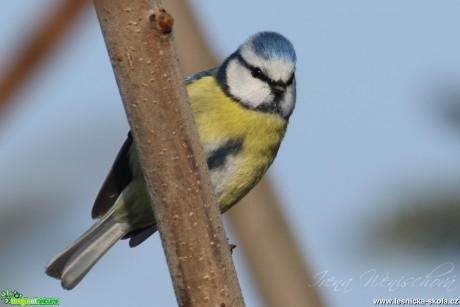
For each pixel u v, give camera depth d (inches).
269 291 87.6
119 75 83.0
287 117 90.5
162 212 86.2
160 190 86.2
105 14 80.0
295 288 87.5
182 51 88.6
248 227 87.9
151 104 83.5
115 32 80.5
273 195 88.2
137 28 80.5
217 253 86.3
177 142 85.2
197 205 86.2
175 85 83.8
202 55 88.6
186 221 86.2
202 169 86.2
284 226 88.0
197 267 86.2
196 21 88.7
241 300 86.3
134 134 85.9
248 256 87.7
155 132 84.5
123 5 79.3
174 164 85.5
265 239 87.7
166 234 86.3
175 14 88.5
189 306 86.3
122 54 81.4
